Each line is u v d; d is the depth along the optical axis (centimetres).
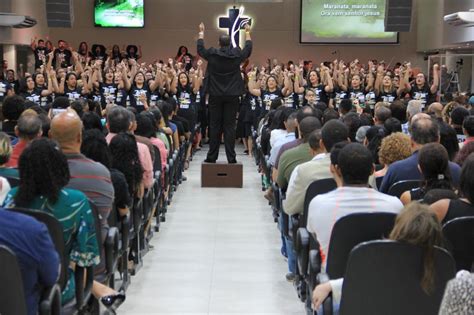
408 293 284
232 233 740
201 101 1462
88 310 404
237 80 1000
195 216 822
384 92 1235
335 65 1305
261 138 934
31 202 324
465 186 355
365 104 1207
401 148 504
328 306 320
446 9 1783
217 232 744
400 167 470
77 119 409
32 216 307
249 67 1942
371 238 330
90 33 2067
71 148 409
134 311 499
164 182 758
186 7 2081
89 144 466
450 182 409
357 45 2088
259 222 793
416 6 2066
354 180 360
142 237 617
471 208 354
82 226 332
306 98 1198
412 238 279
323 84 1270
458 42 1672
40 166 323
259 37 2091
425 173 406
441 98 1204
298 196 458
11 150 415
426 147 405
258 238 719
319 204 359
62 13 1252
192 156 1365
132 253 583
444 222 354
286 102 1263
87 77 1303
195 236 725
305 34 2061
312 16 2056
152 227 755
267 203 902
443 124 571
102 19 2055
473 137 562
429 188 404
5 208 307
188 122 1259
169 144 853
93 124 607
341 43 2067
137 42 2084
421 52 2053
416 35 2080
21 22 1453
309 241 416
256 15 2084
